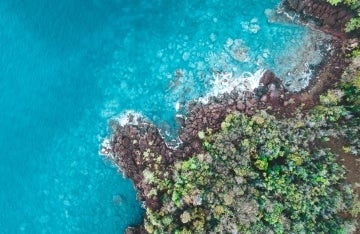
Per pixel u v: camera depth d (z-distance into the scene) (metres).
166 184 23.25
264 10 24.19
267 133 21.98
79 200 25.72
